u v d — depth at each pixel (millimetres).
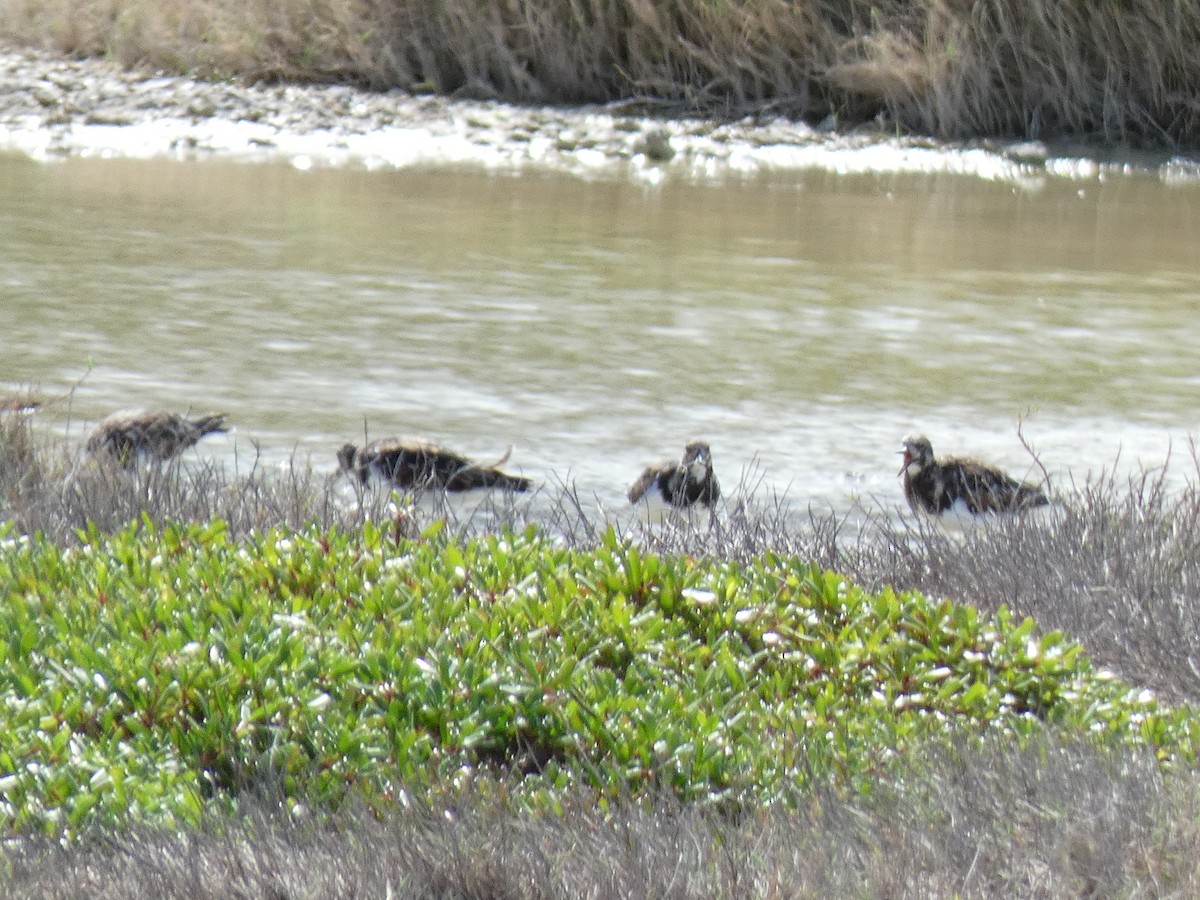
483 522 33969
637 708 21000
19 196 69750
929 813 18719
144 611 22188
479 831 18125
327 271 57250
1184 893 17156
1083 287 58031
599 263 59938
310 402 42281
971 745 20891
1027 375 46625
